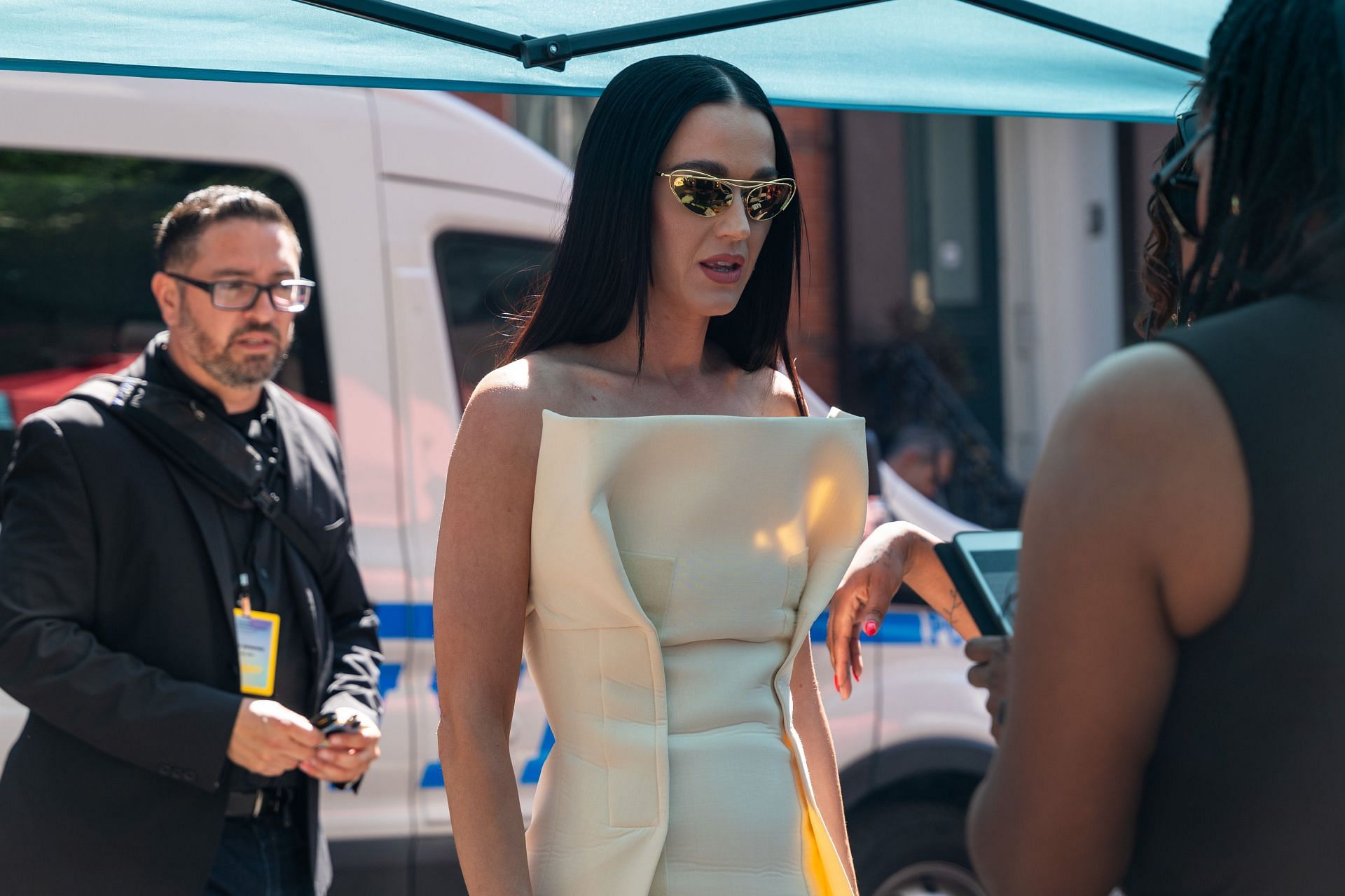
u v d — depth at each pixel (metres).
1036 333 9.62
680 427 1.62
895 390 8.35
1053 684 1.00
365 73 2.04
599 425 1.57
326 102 3.68
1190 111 1.43
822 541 1.79
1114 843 1.02
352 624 2.64
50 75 3.45
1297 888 0.92
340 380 3.59
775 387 1.97
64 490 2.30
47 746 2.30
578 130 7.89
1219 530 0.94
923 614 4.03
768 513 1.69
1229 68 1.04
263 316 2.51
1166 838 0.99
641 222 1.68
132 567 2.35
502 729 1.61
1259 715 0.93
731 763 1.61
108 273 3.50
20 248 3.41
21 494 2.32
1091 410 1.00
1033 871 1.04
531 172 3.96
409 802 3.53
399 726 3.52
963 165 9.53
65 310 3.45
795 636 1.74
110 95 3.49
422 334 3.71
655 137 1.67
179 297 2.50
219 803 2.29
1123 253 9.65
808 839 1.67
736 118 1.68
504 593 1.61
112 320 3.50
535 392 1.64
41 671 2.22
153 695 2.25
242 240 2.50
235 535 2.44
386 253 3.69
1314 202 0.99
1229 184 1.04
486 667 1.60
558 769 1.65
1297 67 1.00
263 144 3.59
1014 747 1.04
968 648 1.38
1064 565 0.99
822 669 3.84
